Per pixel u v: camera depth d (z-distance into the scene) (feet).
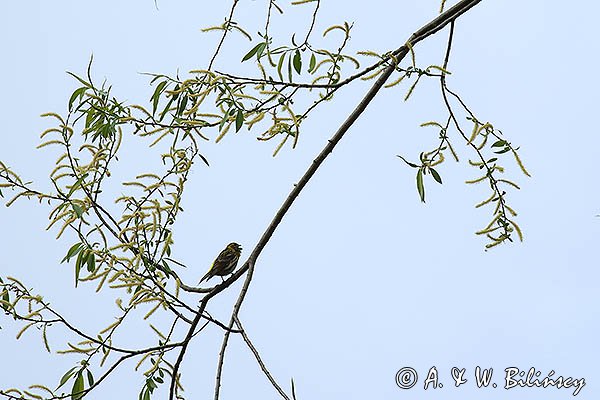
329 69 35.27
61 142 35.68
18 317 35.01
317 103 35.01
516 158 36.63
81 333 35.42
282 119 34.68
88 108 35.68
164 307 34.27
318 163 35.73
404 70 35.29
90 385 35.45
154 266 34.68
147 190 36.24
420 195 36.27
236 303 34.01
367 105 35.60
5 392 35.01
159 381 35.50
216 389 32.55
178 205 35.99
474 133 36.35
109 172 35.47
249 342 32.99
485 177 36.70
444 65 36.86
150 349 35.24
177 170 36.52
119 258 34.55
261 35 34.88
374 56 35.24
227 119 34.22
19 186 35.17
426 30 35.94
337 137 35.65
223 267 36.50
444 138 36.42
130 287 34.42
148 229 35.32
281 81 34.60
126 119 35.24
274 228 35.83
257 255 35.68
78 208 34.22
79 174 35.35
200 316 34.78
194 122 34.96
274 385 31.81
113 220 35.29
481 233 36.86
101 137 35.55
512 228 36.55
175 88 35.06
